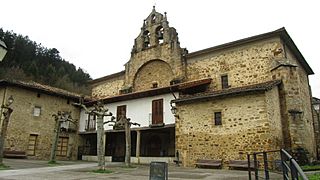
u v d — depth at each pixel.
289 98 16.16
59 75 51.34
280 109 16.16
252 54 18.78
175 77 21.39
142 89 23.52
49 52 58.25
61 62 59.44
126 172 12.30
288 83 16.47
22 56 48.69
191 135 16.16
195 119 16.22
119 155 22.67
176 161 16.34
